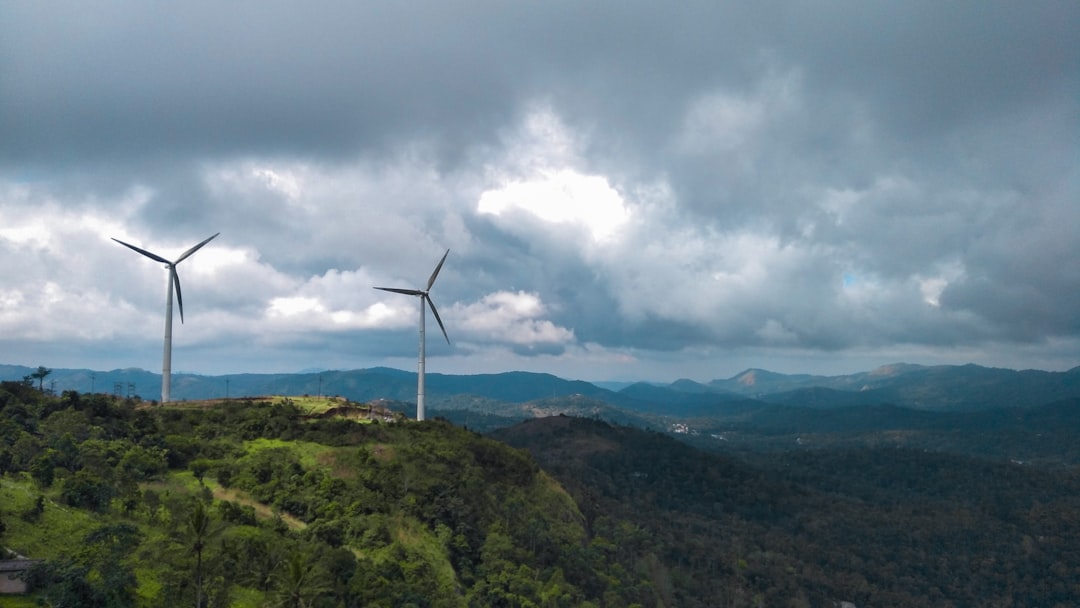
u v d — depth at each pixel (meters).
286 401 164.88
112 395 152.00
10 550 69.56
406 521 105.06
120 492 88.12
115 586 65.06
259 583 76.06
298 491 106.62
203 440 121.56
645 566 157.38
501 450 154.50
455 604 91.31
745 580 182.38
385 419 161.50
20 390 118.12
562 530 138.12
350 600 78.06
